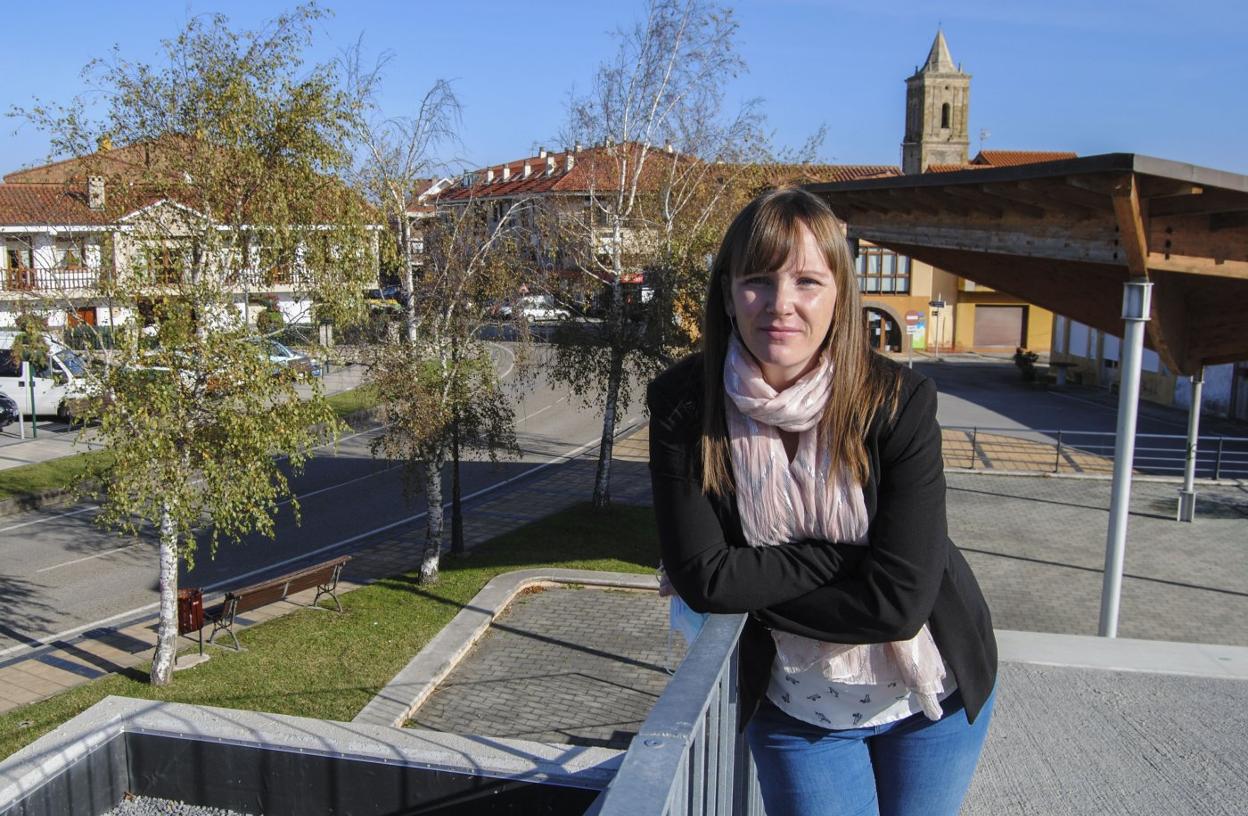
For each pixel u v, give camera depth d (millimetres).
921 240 12164
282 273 12859
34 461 24156
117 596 16109
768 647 1652
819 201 1453
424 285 16125
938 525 1472
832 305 1434
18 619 15016
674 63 21172
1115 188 8117
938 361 48031
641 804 956
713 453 1498
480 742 4219
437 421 16062
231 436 12031
